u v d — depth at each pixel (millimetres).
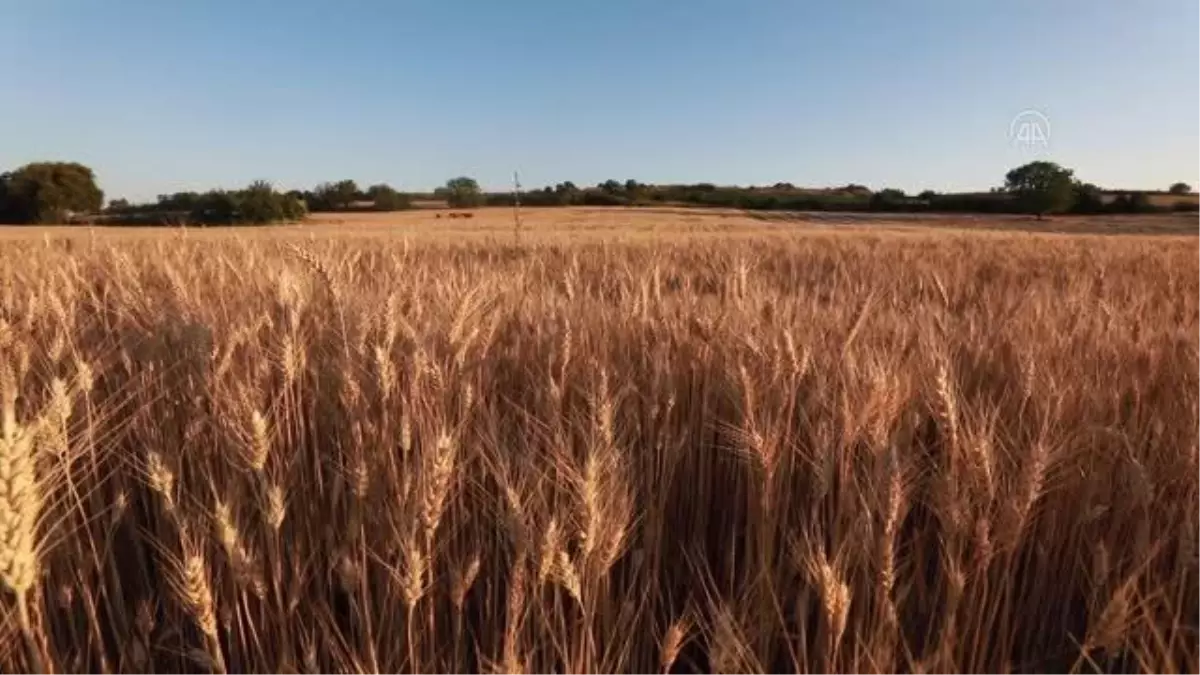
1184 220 67625
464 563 2395
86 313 3990
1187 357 3369
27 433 1679
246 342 3070
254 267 5203
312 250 4516
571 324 3621
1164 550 2434
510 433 2811
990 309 4840
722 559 2863
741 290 4395
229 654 2217
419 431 2451
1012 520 2033
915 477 2502
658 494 2762
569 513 2160
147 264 6242
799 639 2322
